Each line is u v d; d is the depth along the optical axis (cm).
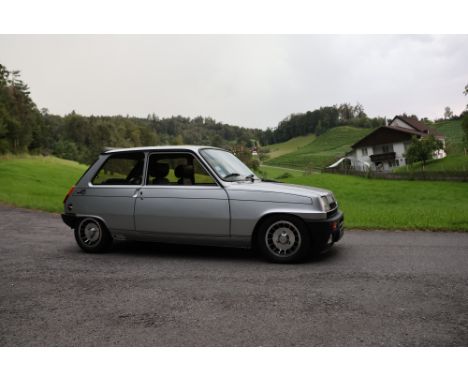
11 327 340
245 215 535
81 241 639
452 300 382
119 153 623
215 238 553
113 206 607
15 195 1881
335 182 4103
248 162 7156
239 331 320
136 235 599
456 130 11019
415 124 7788
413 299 386
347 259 561
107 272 513
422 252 607
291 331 317
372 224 902
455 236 755
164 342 304
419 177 3934
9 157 5928
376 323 329
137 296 413
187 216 561
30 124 8288
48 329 334
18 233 862
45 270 532
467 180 3569
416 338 301
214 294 413
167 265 542
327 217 531
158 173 591
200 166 566
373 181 4075
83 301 402
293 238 529
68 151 10756
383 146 7481
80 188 636
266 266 523
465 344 290
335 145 14838
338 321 334
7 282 479
